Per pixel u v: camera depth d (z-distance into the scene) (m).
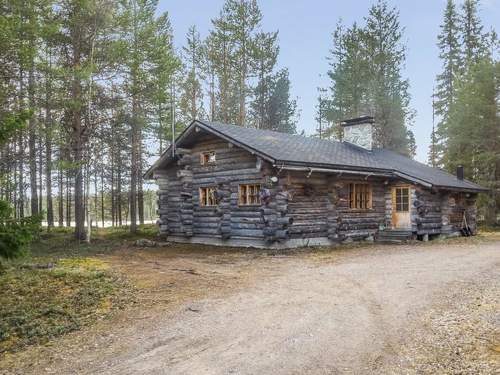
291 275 9.75
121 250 15.59
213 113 33.66
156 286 8.80
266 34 31.58
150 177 20.45
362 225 17.86
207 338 5.56
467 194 22.16
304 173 15.77
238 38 30.69
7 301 7.76
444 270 9.99
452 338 5.21
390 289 8.02
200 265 11.65
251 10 31.00
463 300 7.03
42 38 17.50
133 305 7.38
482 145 25.98
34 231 6.95
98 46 18.94
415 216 18.08
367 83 31.70
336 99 34.16
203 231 17.78
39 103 17.61
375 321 6.05
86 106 19.03
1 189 19.05
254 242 15.73
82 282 9.10
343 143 22.22
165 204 19.89
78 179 19.48
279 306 6.98
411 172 18.80
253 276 9.75
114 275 9.93
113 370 4.65
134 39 20.23
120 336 5.82
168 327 6.09
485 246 15.48
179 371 4.55
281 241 14.96
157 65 20.97
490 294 7.37
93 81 19.31
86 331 6.13
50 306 7.37
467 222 22.11
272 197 14.95
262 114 35.41
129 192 31.45
